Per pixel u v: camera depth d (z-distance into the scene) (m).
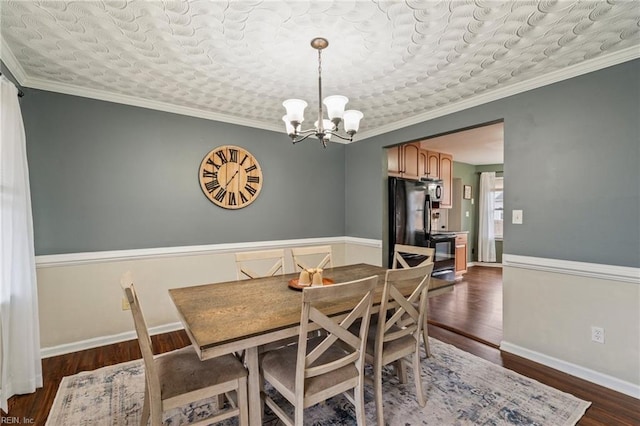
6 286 1.85
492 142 4.55
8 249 1.87
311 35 1.82
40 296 2.47
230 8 1.58
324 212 4.20
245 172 3.51
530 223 2.43
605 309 2.05
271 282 2.20
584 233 2.14
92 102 2.69
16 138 1.93
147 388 1.46
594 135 2.10
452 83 2.50
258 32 1.79
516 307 2.51
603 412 1.77
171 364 1.50
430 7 1.56
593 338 2.10
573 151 2.20
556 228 2.28
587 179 2.13
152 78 2.44
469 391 1.98
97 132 2.71
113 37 1.86
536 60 2.11
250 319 1.46
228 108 3.14
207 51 2.02
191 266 3.18
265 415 1.78
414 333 1.95
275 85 2.56
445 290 2.05
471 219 6.70
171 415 1.76
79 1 1.52
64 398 1.91
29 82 2.42
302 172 3.99
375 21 1.68
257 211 3.62
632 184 1.95
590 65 2.10
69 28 1.76
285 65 2.21
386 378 2.17
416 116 3.33
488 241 6.52
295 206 3.93
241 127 3.50
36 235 2.47
